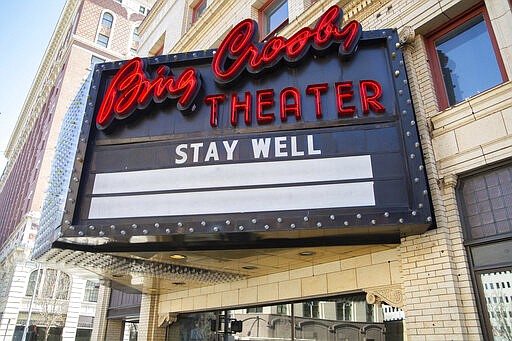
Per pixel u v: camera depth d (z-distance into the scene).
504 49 6.02
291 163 6.01
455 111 6.25
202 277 9.74
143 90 7.02
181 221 5.94
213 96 6.86
